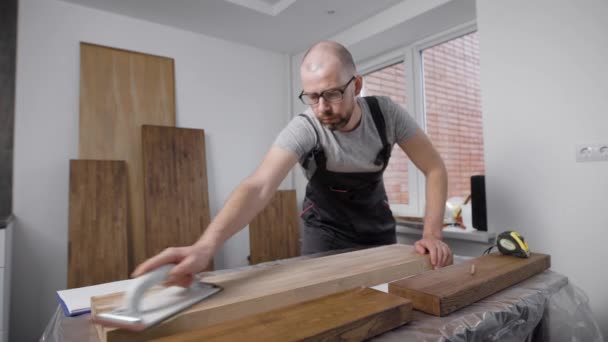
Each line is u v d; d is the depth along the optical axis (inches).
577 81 57.8
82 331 22.9
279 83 125.3
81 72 87.4
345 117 39.6
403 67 103.7
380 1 87.7
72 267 78.3
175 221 92.0
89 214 81.8
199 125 106.3
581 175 57.4
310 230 58.2
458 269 31.1
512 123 66.0
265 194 35.9
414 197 97.5
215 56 110.3
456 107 91.6
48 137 83.7
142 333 19.0
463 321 23.1
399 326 22.4
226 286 26.0
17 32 81.0
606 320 55.1
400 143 49.3
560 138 59.8
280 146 41.1
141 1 87.5
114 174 86.3
